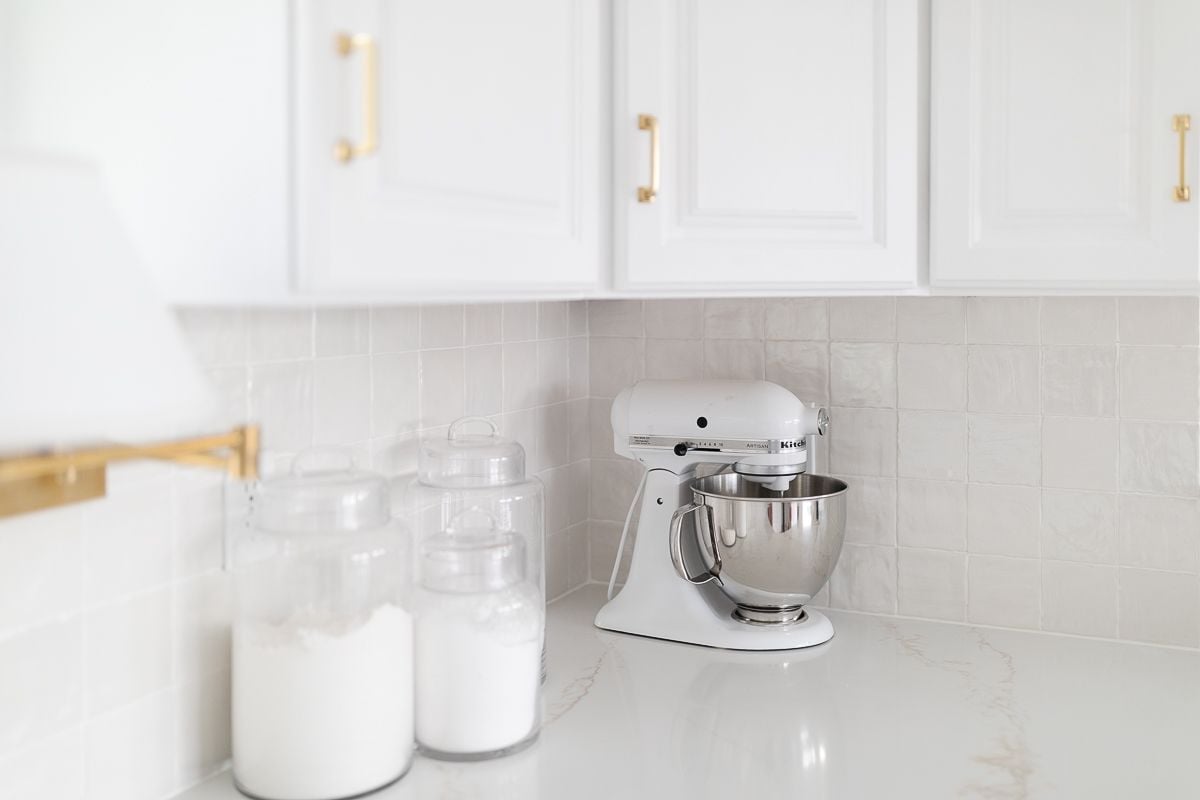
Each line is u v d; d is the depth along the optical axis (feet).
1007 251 4.82
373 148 3.01
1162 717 4.74
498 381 5.89
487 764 4.22
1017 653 5.63
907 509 6.20
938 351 6.07
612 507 6.84
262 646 3.80
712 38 4.54
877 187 4.85
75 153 3.18
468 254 3.51
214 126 3.00
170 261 3.10
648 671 5.33
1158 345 5.65
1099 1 4.63
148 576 3.76
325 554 3.84
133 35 3.08
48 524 3.40
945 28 4.82
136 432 2.55
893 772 4.17
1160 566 5.74
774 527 5.45
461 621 4.21
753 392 5.68
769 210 4.67
